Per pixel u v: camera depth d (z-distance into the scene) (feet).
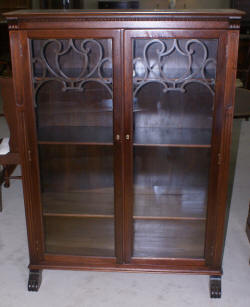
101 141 6.00
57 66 5.59
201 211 6.42
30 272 6.70
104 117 6.64
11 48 5.47
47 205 6.52
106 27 5.28
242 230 8.52
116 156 5.97
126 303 6.35
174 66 6.09
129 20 5.22
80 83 5.63
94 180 6.53
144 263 6.57
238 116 13.78
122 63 5.42
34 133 5.92
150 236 6.66
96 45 6.03
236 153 13.08
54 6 23.50
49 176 6.49
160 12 5.13
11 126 8.70
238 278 6.98
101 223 6.53
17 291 6.66
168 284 6.82
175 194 6.65
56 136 6.22
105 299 6.45
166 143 5.93
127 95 5.58
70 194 6.63
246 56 19.88
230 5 23.73
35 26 5.34
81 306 6.29
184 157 6.32
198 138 6.15
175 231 6.65
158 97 6.47
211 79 5.46
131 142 5.86
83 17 5.23
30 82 5.62
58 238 6.66
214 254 6.42
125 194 6.17
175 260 6.51
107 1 25.44
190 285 6.79
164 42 5.61
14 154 8.94
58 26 5.33
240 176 11.33
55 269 6.68
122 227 6.37
